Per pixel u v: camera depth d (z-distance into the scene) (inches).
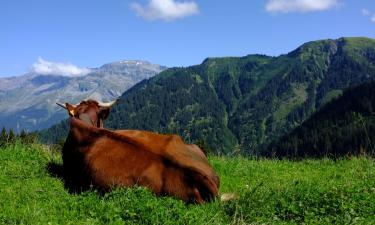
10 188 436.8
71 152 479.5
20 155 556.4
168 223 346.9
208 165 455.2
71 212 371.9
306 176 637.3
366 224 375.2
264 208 401.1
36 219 344.2
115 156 438.6
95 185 435.5
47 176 499.2
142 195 386.3
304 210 403.2
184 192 402.3
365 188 468.4
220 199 412.5
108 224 347.9
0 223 333.4
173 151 432.1
